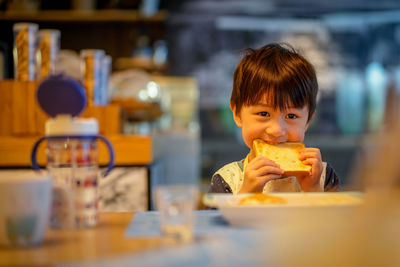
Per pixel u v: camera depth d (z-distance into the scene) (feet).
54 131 2.65
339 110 18.15
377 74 18.10
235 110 4.63
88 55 6.71
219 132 17.94
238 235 2.26
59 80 2.67
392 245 1.30
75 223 2.55
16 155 6.33
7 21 13.93
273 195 2.77
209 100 17.99
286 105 4.15
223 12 18.02
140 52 14.74
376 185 1.34
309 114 4.42
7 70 10.92
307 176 3.91
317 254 1.45
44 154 6.36
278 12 18.12
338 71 18.21
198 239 2.19
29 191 2.13
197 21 17.99
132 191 6.50
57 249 2.06
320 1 18.10
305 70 4.31
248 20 18.07
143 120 11.53
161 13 14.16
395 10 18.06
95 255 1.92
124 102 9.48
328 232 1.44
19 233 2.11
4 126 6.50
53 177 2.64
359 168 1.40
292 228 1.74
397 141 1.32
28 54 6.56
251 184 3.70
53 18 13.97
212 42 18.02
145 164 6.55
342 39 18.22
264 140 4.24
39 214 2.16
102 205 6.47
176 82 15.96
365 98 18.11
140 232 2.39
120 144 6.49
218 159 17.67
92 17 13.98
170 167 12.35
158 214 2.98
